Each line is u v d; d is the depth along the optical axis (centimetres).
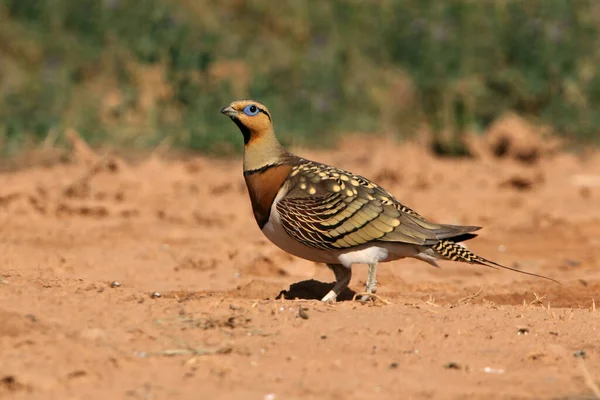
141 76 5219
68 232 3253
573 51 5597
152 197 3878
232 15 6141
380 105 5612
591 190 4250
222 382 1558
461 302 2372
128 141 4841
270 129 2283
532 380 1627
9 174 4184
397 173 4381
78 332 1725
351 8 6228
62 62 5406
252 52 5756
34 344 1648
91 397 1476
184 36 5319
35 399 1469
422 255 2234
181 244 3161
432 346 1788
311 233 2211
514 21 5731
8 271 2227
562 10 5756
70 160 4409
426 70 5631
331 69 5706
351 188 2222
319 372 1623
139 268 2786
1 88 5138
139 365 1627
